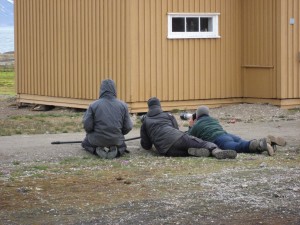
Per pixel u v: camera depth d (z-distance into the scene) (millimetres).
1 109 48906
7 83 71125
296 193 21531
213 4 43781
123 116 27984
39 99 48344
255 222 18672
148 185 22672
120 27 41531
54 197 21250
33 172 24938
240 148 28266
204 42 43562
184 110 43156
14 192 21875
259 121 38906
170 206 20141
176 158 27500
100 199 20969
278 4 42812
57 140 31719
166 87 42469
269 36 43438
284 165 25875
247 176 23828
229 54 44500
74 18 44781
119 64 41781
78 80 44812
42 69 47875
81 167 25797
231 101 44719
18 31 50219
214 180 23234
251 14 44281
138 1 41250
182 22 43000
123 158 27625
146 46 41688
